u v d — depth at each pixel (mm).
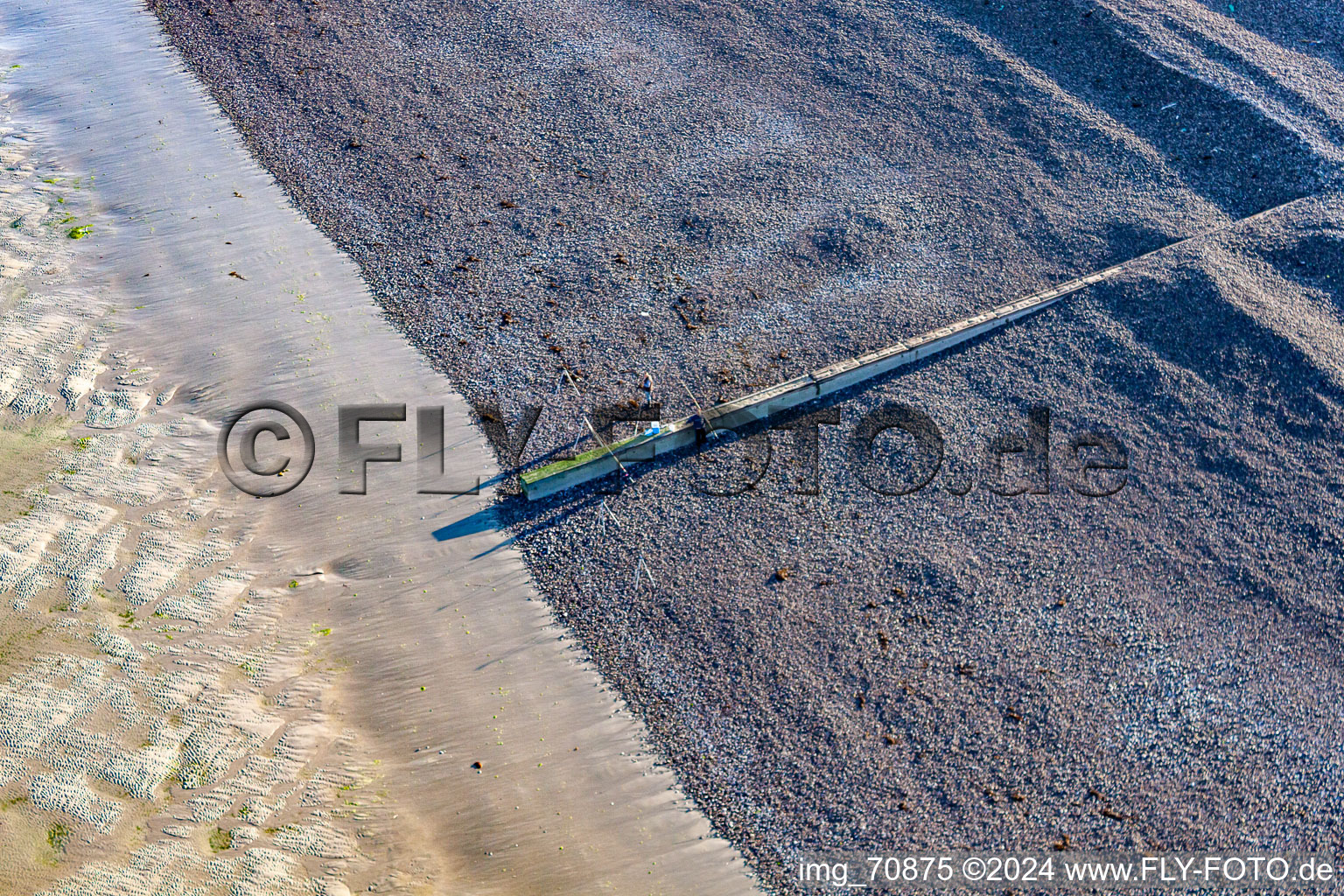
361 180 15898
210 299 14055
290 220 15266
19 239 15203
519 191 15531
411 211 15281
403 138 16703
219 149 16734
